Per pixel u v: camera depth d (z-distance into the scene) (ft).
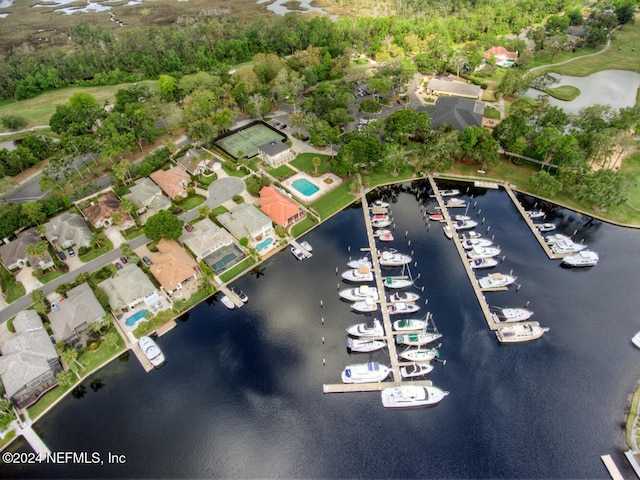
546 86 643.45
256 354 317.83
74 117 581.12
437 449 262.47
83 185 482.28
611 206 424.05
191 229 411.75
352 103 629.92
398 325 329.72
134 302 343.87
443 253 397.60
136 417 282.56
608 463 251.80
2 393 281.74
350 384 296.71
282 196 449.06
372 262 387.34
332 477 251.60
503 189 467.52
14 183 461.78
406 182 480.23
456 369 304.91
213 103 583.17
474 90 639.35
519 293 357.82
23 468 257.55
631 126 515.50
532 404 282.97
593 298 351.05
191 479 252.01
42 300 338.13
